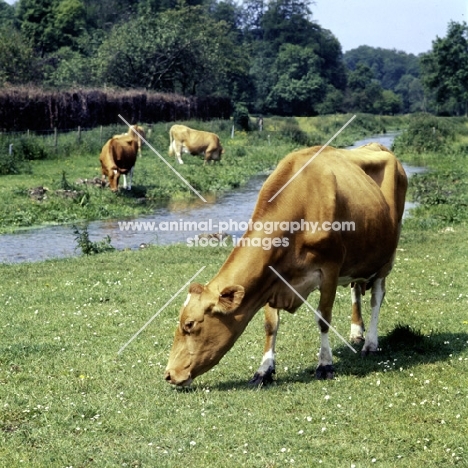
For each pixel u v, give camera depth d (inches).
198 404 309.4
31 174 1163.3
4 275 558.3
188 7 2910.9
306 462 257.6
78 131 1536.7
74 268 583.2
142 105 1979.6
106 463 257.1
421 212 883.4
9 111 1521.9
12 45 2453.2
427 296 483.5
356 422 289.7
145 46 2421.3
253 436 277.6
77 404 307.6
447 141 2001.7
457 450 264.4
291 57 4630.9
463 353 370.6
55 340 396.2
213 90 2783.0
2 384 331.6
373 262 369.7
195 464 256.8
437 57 3420.3
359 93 5027.1
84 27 3585.1
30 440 275.9
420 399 311.9
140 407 306.3
